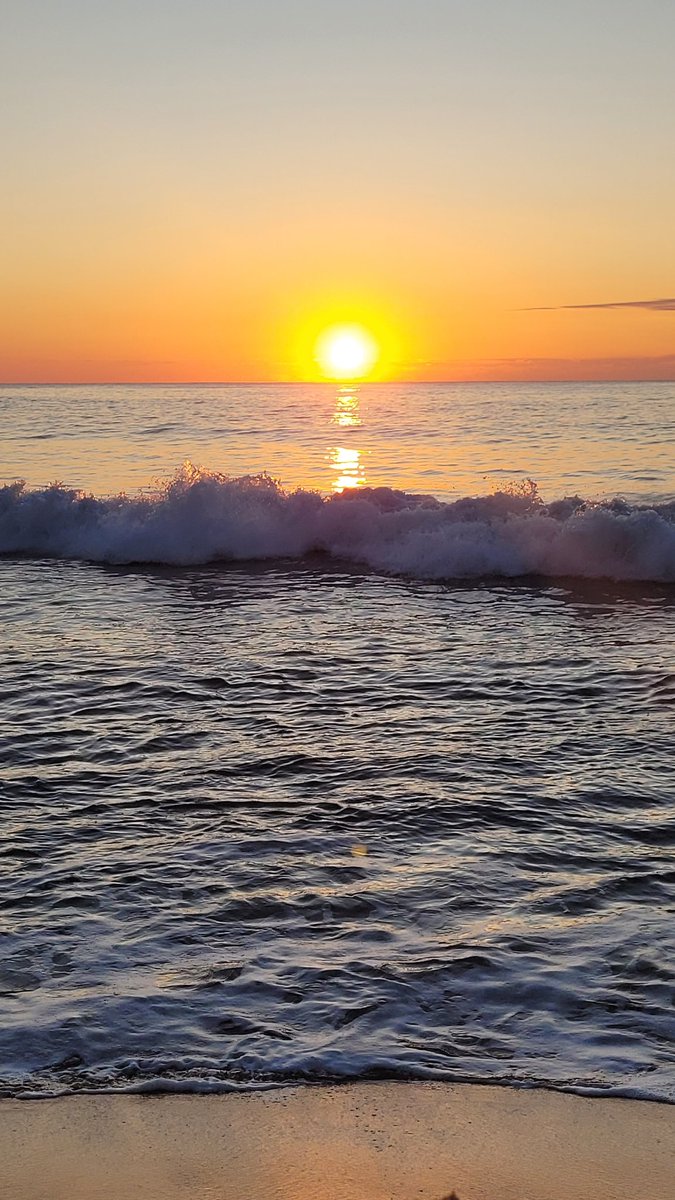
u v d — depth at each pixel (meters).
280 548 17.05
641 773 7.20
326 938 5.00
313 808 6.64
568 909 5.28
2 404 75.19
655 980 4.59
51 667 10.07
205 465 28.39
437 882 5.58
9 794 6.89
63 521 17.70
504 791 6.89
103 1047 4.12
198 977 4.65
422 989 4.54
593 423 45.56
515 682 9.55
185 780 7.14
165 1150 3.52
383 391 132.50
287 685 9.48
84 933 5.05
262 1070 3.96
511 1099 3.78
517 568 15.38
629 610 12.91
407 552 15.88
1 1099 3.80
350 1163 3.45
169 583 14.86
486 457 30.39
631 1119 3.65
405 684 9.51
